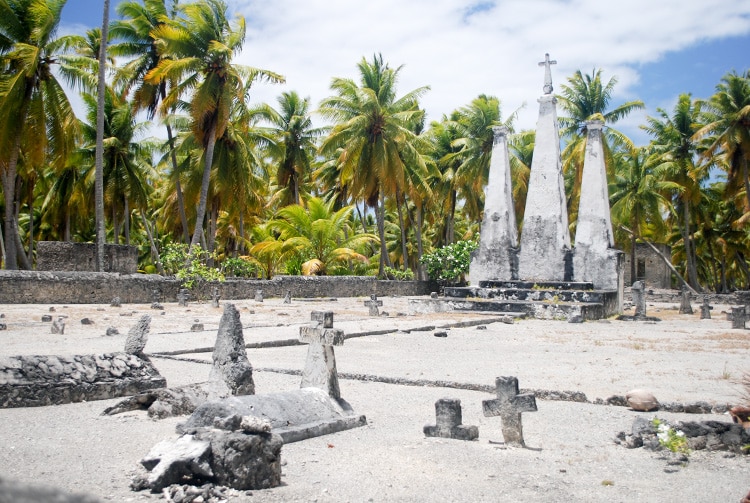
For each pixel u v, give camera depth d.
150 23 36.41
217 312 24.66
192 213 44.91
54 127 30.89
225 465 4.95
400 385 9.95
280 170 51.53
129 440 6.32
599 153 27.80
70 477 5.14
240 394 7.52
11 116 29.22
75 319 19.78
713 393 9.04
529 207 28.55
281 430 6.32
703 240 64.25
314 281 37.53
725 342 16.34
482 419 7.67
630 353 13.95
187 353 12.85
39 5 28.95
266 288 35.28
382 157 40.97
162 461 4.94
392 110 42.06
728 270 77.88
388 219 71.62
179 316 22.23
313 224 41.19
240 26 33.88
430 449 6.21
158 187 56.09
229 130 37.25
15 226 33.28
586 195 27.75
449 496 4.91
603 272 27.09
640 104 44.53
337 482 5.20
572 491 5.07
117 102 37.53
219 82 33.44
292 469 5.53
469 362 12.28
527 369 11.40
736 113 43.34
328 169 55.00
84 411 7.55
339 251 41.72
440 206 57.72
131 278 28.78
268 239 46.06
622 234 60.22
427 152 51.25
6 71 30.33
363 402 8.52
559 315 23.53
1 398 7.59
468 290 27.53
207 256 33.00
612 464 5.82
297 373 10.55
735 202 56.88
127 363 8.62
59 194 45.19
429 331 18.75
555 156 28.34
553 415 7.88
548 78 28.81
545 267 28.06
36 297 25.98
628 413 8.01
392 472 5.49
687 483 5.30
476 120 47.03
